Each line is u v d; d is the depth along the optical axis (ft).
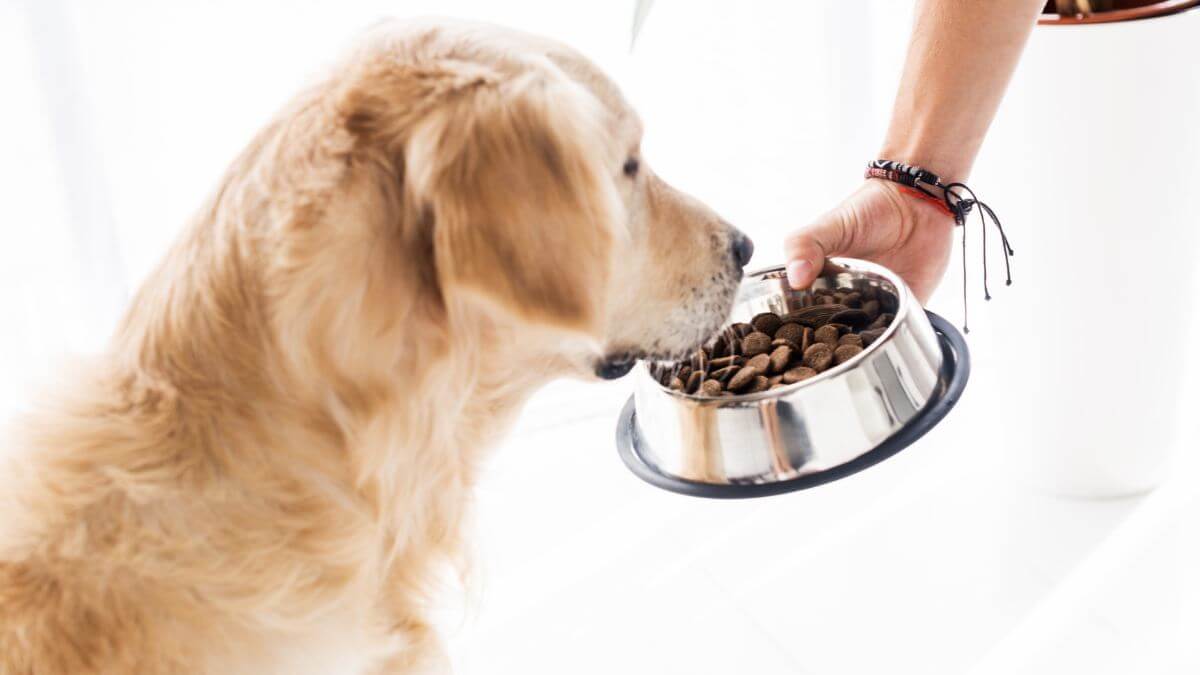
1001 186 5.13
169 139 6.30
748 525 6.31
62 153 5.92
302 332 2.91
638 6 4.70
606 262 2.89
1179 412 5.57
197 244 3.02
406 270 2.92
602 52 7.13
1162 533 5.48
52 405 2.96
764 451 3.57
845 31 7.68
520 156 2.78
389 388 3.02
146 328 3.03
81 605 2.78
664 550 6.26
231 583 2.93
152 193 6.36
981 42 4.18
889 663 5.11
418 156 2.81
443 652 3.68
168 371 2.96
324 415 2.99
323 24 6.41
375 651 3.37
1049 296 5.21
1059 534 5.64
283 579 3.01
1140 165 4.77
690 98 7.56
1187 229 4.97
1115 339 5.23
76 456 2.86
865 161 8.20
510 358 3.31
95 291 6.21
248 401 2.95
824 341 4.00
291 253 2.87
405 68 2.93
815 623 5.45
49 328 6.11
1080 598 5.20
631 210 3.43
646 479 3.85
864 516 6.13
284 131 2.98
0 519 2.84
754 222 8.10
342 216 2.87
